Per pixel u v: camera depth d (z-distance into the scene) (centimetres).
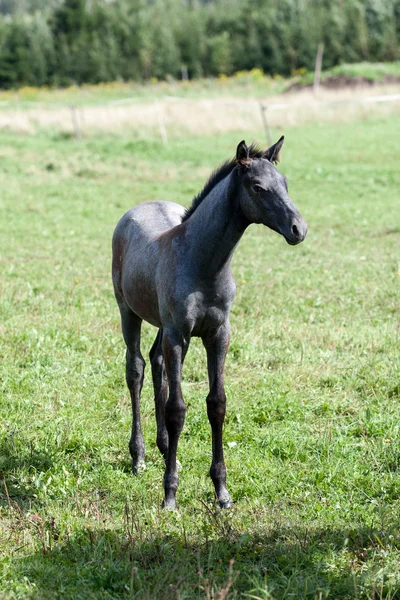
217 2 10488
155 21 9338
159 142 3897
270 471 873
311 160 3516
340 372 1175
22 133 4397
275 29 8512
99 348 1266
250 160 741
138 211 955
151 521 759
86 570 670
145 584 644
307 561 683
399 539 718
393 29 8100
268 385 1126
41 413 1035
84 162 3441
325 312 1487
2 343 1278
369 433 978
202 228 768
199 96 6356
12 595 638
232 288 794
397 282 1695
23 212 2573
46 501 813
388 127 4350
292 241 707
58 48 9038
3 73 8781
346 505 795
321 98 5319
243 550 707
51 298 1570
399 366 1177
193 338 1311
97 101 6625
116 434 984
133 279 873
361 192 2898
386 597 628
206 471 885
